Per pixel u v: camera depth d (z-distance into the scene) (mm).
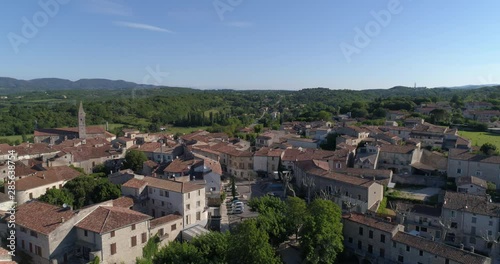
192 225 89750
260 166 145500
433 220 92438
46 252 64938
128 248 69750
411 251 74438
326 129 182875
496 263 80312
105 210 71500
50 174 111438
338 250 78875
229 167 151625
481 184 106750
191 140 180375
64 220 66875
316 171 115375
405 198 108438
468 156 121625
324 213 78312
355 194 101688
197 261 60938
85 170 145875
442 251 70562
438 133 164125
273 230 78125
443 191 111375
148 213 93875
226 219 98875
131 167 141000
